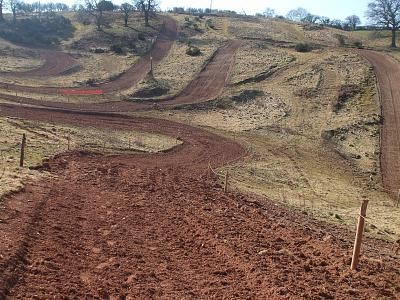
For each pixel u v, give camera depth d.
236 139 40.94
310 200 25.95
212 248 13.46
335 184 31.64
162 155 32.88
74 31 96.62
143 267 11.82
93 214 15.76
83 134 35.78
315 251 13.80
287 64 62.84
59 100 49.75
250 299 10.38
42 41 88.00
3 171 19.16
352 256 12.84
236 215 17.22
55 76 64.19
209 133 42.25
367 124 44.56
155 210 17.02
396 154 39.19
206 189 22.20
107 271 11.34
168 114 47.88
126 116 45.69
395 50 76.31
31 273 10.54
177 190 21.03
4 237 12.07
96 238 13.52
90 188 19.34
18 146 26.19
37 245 12.14
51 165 22.73
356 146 40.56
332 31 97.38
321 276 11.94
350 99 50.69
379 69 58.84
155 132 41.03
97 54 77.94
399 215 24.14
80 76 64.19
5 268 10.33
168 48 79.50
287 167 34.28
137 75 63.84
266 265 12.29
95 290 10.27
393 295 11.27
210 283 11.12
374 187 32.50
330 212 22.52
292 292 10.72
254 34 88.75
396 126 44.56
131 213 16.38
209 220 16.16
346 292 11.14
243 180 28.38
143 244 13.45
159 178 23.72
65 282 10.45
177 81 58.91
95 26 97.62
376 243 17.11
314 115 47.66
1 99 47.06
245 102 51.84
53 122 39.81
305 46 70.00
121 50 78.06
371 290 11.39
